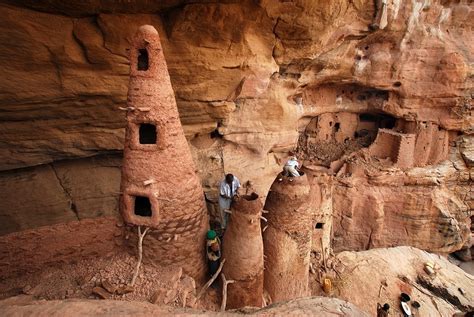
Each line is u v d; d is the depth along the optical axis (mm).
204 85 11180
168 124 5711
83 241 6125
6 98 8164
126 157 5805
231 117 13438
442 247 18234
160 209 5883
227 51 10617
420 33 16219
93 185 11344
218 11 9297
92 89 9070
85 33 8141
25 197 10109
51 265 6000
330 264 11320
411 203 17672
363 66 16984
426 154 18531
